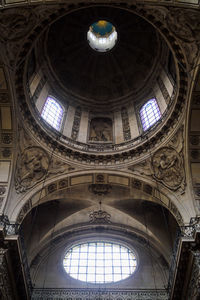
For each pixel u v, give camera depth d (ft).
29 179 68.03
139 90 93.40
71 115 88.79
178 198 65.10
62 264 74.59
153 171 70.64
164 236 76.69
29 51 62.03
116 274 73.46
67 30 95.81
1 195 61.98
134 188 73.51
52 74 90.74
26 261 61.98
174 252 62.08
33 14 54.85
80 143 79.10
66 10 57.26
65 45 96.84
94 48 100.32
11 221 60.03
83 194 76.54
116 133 85.30
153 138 72.49
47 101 84.53
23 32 57.36
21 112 67.05
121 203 79.56
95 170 73.20
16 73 62.69
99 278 72.54
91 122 91.15
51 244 78.59
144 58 94.43
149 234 78.07
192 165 65.87
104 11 93.86
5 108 63.67
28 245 74.64
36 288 69.05
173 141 69.46
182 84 64.64
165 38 61.41
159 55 87.81
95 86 97.91
